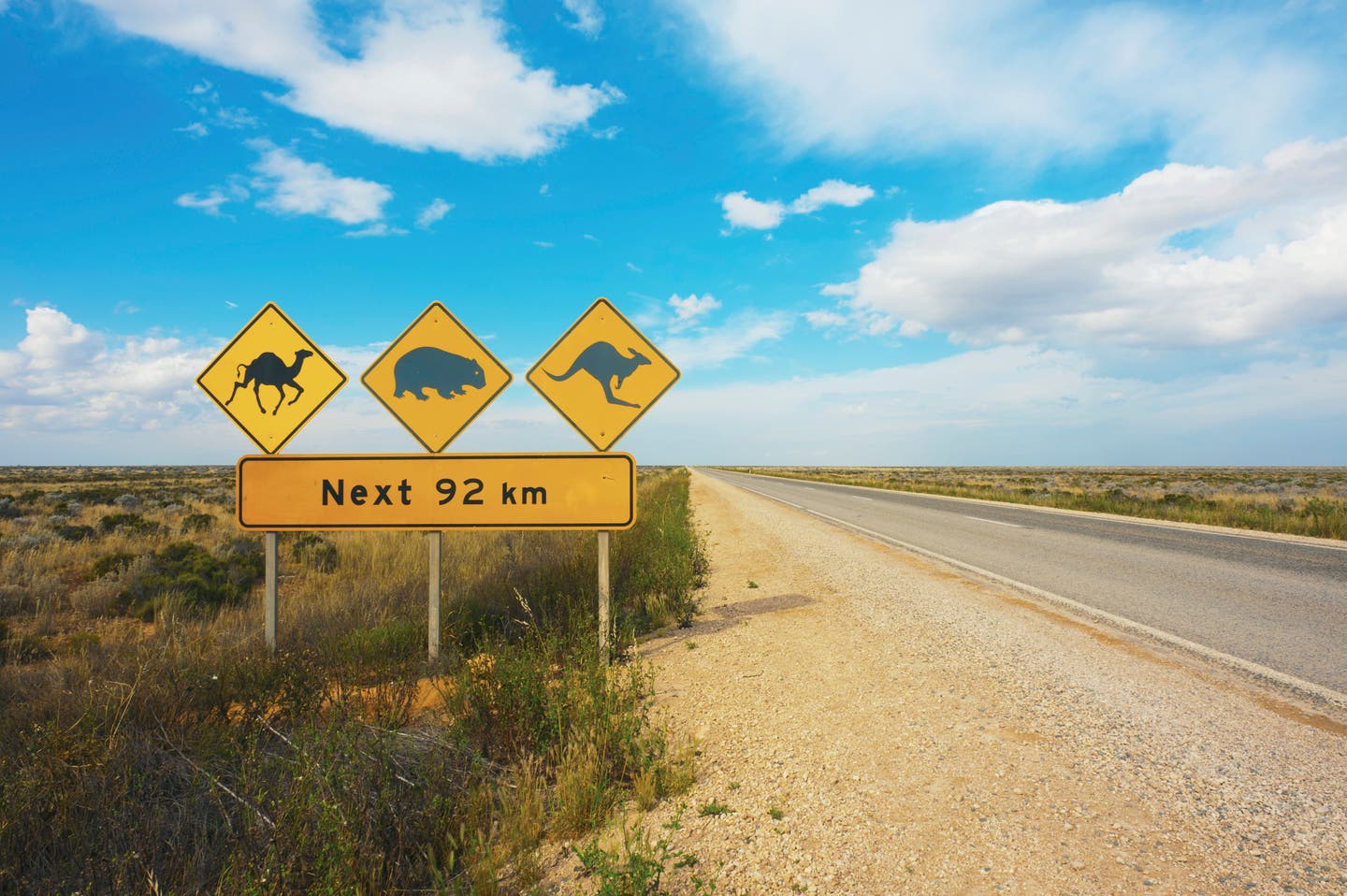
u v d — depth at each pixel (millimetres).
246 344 6762
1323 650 5645
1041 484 48312
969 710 4344
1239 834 2850
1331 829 2875
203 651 6016
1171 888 2490
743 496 32125
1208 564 10234
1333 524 14086
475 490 6520
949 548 12344
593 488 6516
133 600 9297
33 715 4246
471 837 3035
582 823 3168
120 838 2812
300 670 4758
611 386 6887
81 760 3293
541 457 6543
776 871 2707
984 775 3445
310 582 10672
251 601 9562
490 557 11117
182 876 2648
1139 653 5578
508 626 6859
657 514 16094
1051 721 4129
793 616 7262
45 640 7402
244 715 4234
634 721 3957
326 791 3012
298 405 6730
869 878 2623
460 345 6832
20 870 2752
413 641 6383
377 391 6777
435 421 6770
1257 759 3566
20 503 24406
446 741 3881
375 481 6527
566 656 5699
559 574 8539
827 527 16484
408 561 11484
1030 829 2928
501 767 3863
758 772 3609
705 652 6055
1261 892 2457
